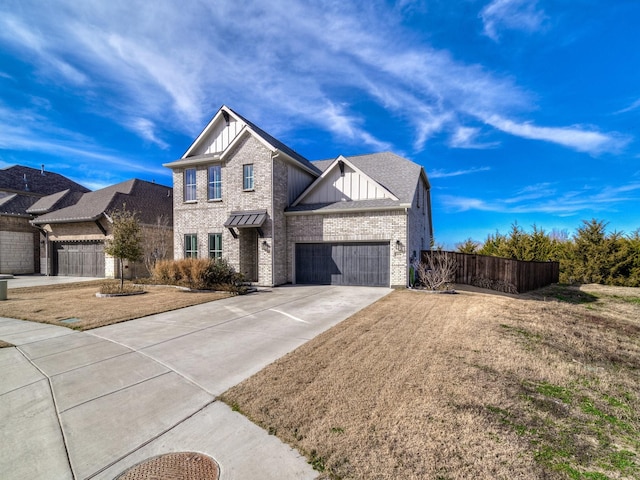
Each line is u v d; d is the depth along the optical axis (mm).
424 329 7273
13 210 23484
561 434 3293
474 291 14023
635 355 6246
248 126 16078
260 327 7746
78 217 19641
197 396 4234
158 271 15711
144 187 24203
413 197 15391
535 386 4434
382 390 4211
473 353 5656
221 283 14023
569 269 18641
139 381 4734
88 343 6586
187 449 3125
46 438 3346
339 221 15656
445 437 3170
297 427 3410
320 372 4844
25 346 6410
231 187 16656
